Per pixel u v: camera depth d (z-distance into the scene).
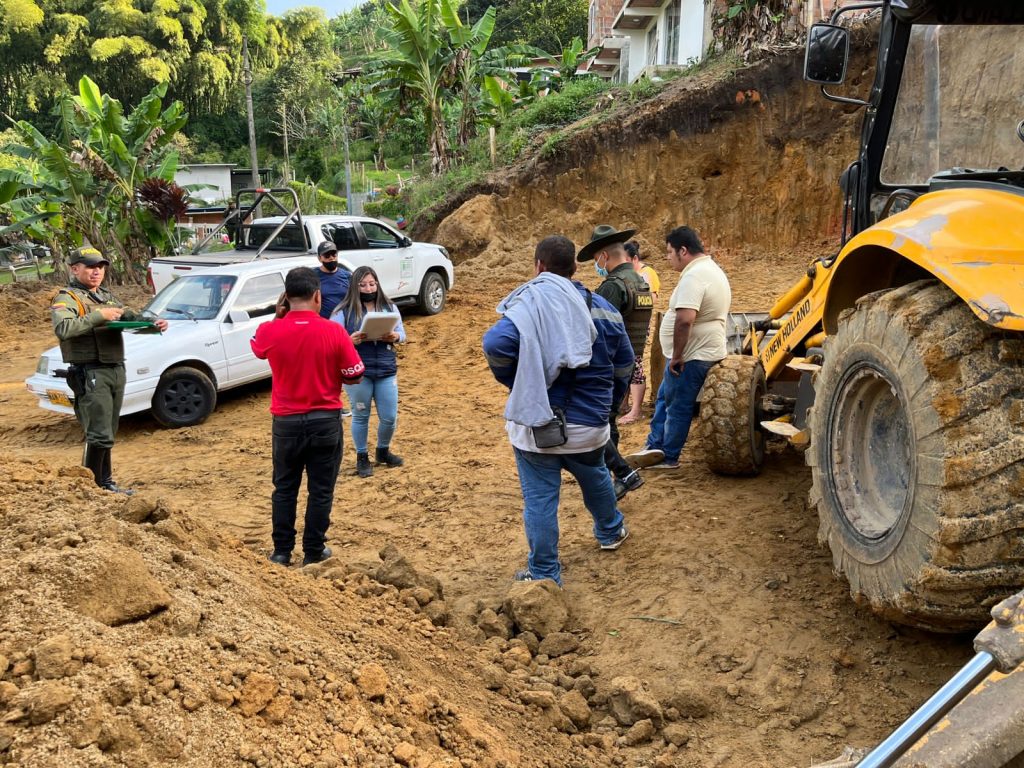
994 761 2.04
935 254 3.14
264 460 7.88
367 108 43.59
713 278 6.00
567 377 4.38
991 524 2.83
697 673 3.72
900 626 3.89
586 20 52.16
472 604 4.43
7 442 8.88
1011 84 3.92
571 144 20.58
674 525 5.35
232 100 65.00
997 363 2.95
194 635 2.68
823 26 4.30
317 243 12.66
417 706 2.81
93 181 20.69
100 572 2.65
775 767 3.10
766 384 6.21
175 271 11.88
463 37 23.61
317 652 2.86
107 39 55.00
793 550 4.83
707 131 19.39
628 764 3.14
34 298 17.47
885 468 3.65
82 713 2.10
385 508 6.27
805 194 18.67
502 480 6.73
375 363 6.95
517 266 19.08
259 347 4.88
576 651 4.04
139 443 8.68
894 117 4.48
